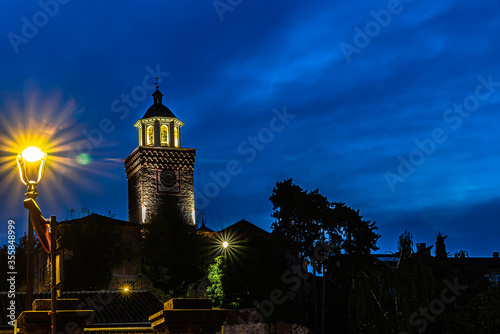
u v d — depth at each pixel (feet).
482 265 270.87
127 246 236.22
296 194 213.25
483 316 151.53
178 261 206.90
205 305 34.53
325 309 197.57
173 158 269.44
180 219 217.97
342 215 209.46
